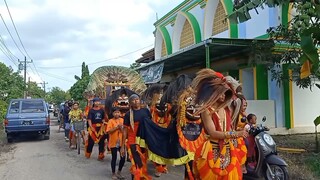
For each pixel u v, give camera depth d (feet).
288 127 44.01
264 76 44.73
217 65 52.85
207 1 56.65
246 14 18.85
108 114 30.45
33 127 49.80
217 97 12.09
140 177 21.42
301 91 45.16
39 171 28.32
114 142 25.09
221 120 12.31
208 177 12.14
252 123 22.86
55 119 115.34
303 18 12.30
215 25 57.57
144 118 21.38
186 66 60.18
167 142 20.29
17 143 48.96
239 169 12.30
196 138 18.25
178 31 69.51
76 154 37.29
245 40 39.29
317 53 7.73
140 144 21.31
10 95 96.07
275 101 43.96
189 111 18.38
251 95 47.52
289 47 39.32
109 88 47.91
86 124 38.06
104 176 26.00
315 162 25.03
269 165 21.38
